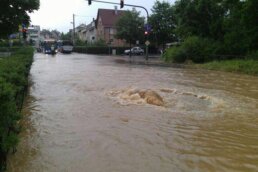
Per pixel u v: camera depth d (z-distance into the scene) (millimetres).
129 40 71750
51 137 8648
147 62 42812
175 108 12633
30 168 6648
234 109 12750
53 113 11414
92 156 7348
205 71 30500
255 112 12258
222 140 8727
